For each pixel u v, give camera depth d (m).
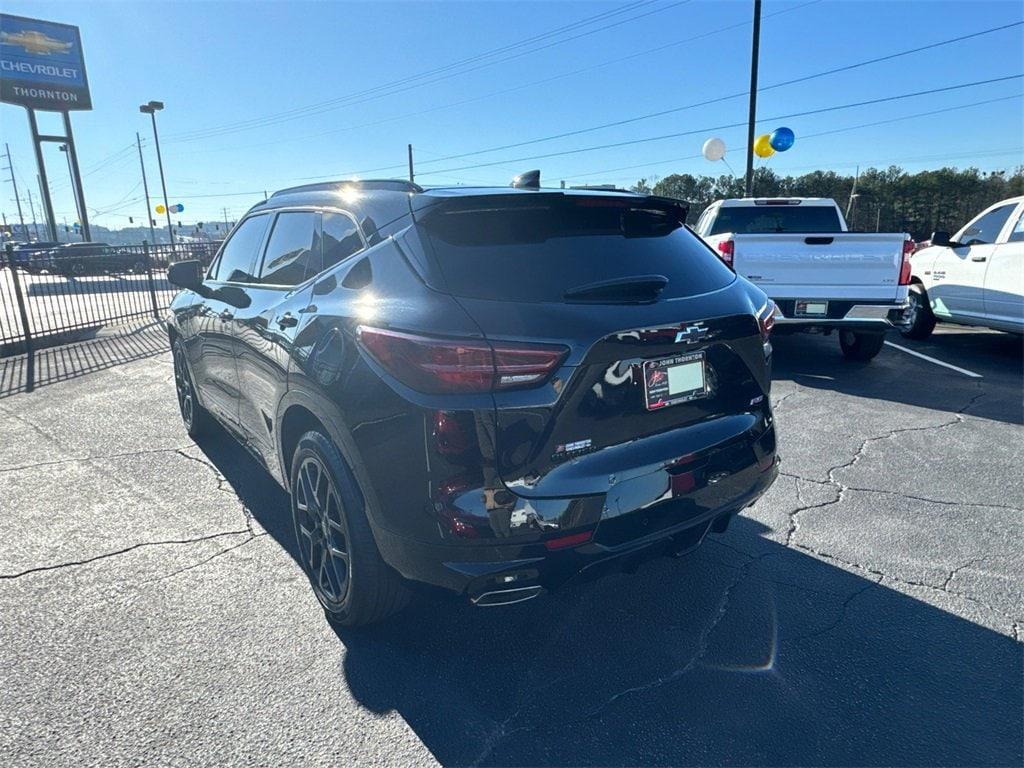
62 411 5.80
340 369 2.32
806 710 2.23
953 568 3.10
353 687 2.34
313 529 2.75
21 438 5.03
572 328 2.09
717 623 2.71
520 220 2.44
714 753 2.05
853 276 6.45
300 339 2.59
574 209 2.56
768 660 2.48
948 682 2.36
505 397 2.01
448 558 2.08
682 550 2.54
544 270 2.27
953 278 7.97
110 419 5.54
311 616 2.75
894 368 7.20
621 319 2.19
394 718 2.19
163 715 2.19
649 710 2.23
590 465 2.16
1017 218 7.21
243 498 3.90
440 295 2.12
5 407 5.96
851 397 6.00
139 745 2.06
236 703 2.25
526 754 2.05
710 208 9.28
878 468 4.30
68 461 4.52
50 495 3.95
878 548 3.29
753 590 2.95
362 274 2.43
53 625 2.67
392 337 2.11
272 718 2.19
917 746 2.07
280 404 2.82
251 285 3.41
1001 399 5.88
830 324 6.59
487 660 2.50
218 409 4.05
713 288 2.62
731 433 2.55
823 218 8.76
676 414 2.39
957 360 7.61
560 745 2.08
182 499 3.89
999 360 7.61
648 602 2.86
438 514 2.06
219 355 3.73
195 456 4.61
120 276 12.02
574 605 2.85
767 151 17.27
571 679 2.39
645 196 2.73
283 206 3.38
